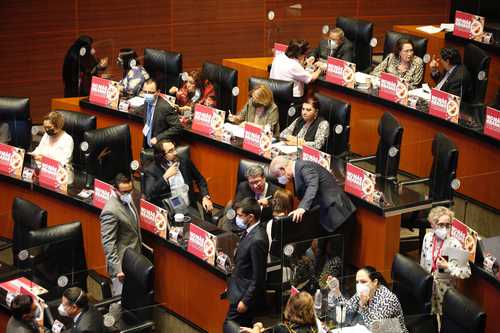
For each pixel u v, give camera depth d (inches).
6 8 443.5
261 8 502.6
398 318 231.5
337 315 233.9
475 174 319.0
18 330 252.4
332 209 276.5
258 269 248.2
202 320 283.1
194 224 279.3
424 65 388.5
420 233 293.1
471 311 225.5
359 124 367.2
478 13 461.1
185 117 358.3
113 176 337.4
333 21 514.0
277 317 253.6
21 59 453.4
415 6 531.5
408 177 327.3
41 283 280.7
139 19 478.9
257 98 336.2
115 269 283.7
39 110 463.8
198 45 497.0
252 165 300.0
